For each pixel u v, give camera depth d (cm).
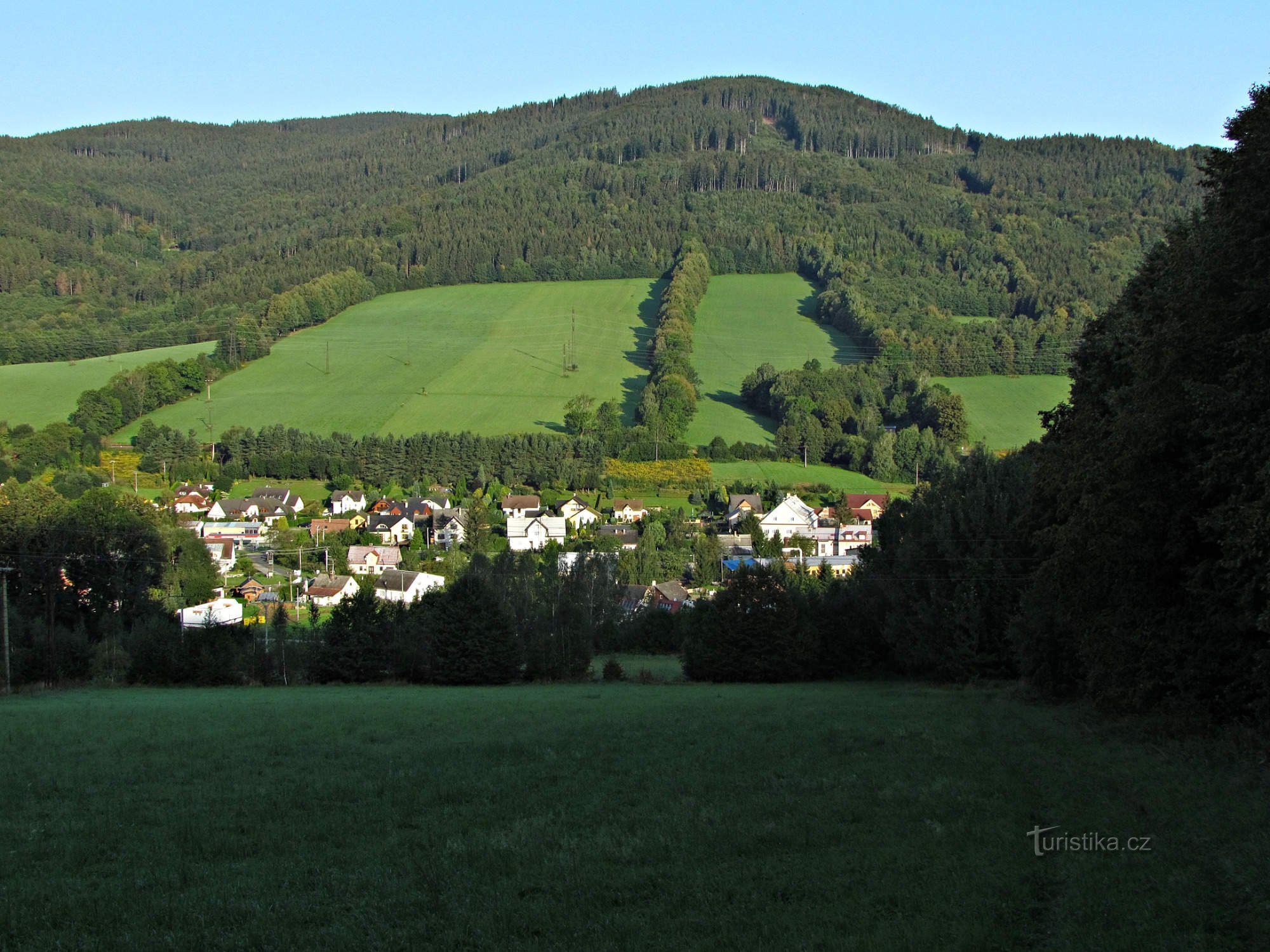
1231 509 2019
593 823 1584
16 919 1157
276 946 1075
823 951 1011
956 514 5041
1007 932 1045
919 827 1475
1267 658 2042
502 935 1092
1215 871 1200
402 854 1423
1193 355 2241
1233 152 2247
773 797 1738
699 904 1173
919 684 5138
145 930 1128
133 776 2038
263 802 1770
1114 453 2469
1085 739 2323
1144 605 2636
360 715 3231
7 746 2475
